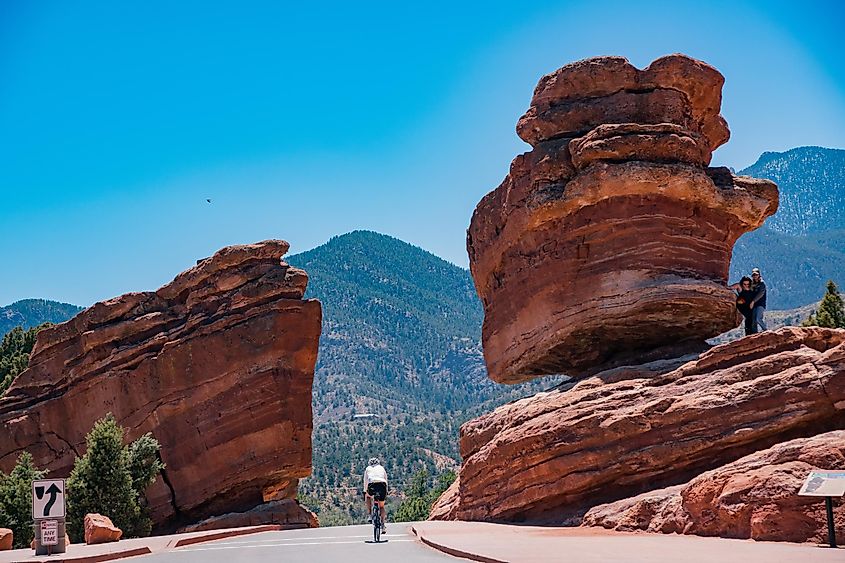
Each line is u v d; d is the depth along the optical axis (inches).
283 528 1298.0
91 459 1371.8
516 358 1232.8
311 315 1475.1
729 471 768.3
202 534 1087.6
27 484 1397.6
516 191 1191.6
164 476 1489.9
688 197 1090.7
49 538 841.5
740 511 722.2
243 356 1464.1
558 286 1147.9
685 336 1127.6
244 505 1475.1
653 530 825.5
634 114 1137.4
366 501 905.5
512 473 1019.3
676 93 1139.3
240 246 1497.3
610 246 1107.3
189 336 1501.0
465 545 737.0
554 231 1155.9
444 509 1284.4
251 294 1475.1
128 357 1535.4
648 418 916.0
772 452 766.5
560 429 970.7
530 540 773.3
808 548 629.9
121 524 1346.0
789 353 873.5
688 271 1099.9
